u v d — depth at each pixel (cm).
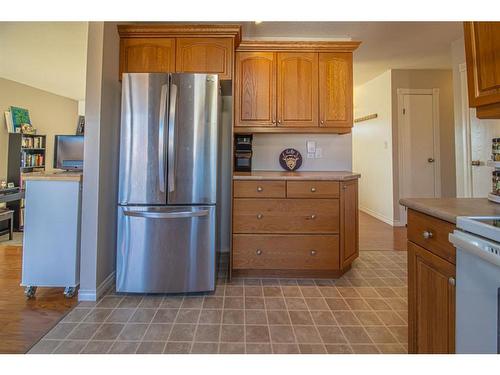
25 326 181
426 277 120
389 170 479
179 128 224
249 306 209
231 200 253
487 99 124
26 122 525
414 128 473
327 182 252
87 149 218
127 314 197
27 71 453
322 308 207
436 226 113
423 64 443
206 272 228
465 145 343
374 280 256
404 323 187
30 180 220
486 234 86
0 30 308
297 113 288
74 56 385
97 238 219
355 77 514
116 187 252
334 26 307
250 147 304
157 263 225
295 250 253
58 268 222
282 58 287
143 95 222
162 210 223
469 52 134
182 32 257
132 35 256
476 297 90
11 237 412
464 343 95
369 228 454
